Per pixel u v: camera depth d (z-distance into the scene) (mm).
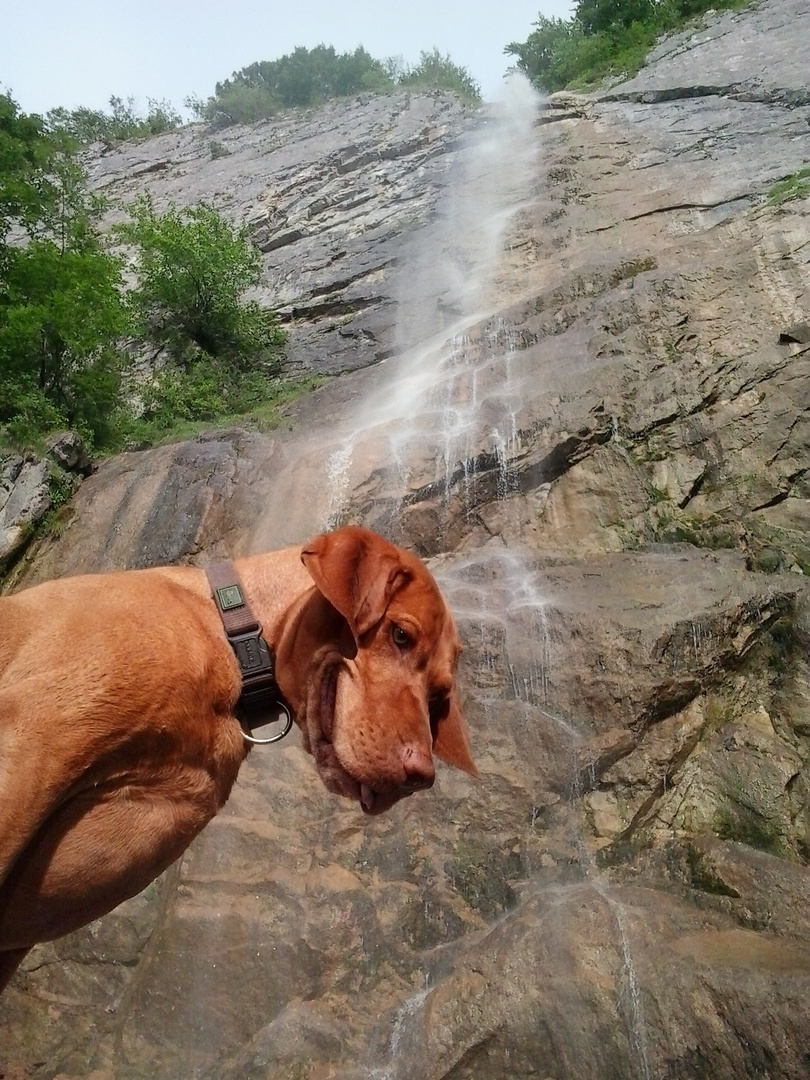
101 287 5164
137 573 761
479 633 2654
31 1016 1864
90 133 15047
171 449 4145
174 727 677
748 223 4527
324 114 11766
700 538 3135
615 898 1972
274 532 3457
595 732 2395
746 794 2342
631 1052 1637
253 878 2107
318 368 5738
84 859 657
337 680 759
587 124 7484
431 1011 1783
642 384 3605
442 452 3477
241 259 6316
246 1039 1865
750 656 2600
